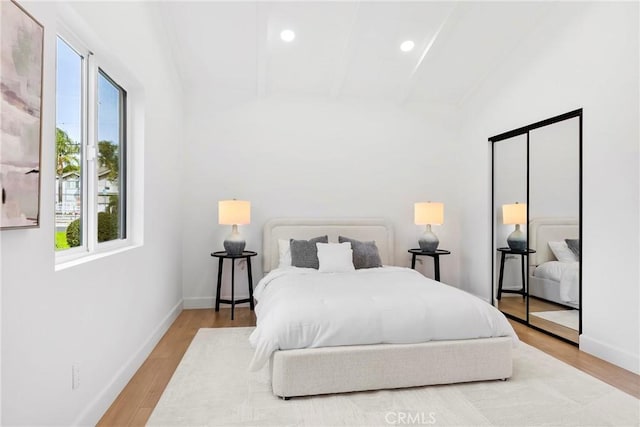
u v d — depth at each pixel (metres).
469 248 4.99
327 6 3.46
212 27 3.71
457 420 2.12
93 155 2.34
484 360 2.56
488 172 4.61
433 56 4.16
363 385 2.43
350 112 5.00
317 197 4.93
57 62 2.01
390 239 4.93
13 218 1.33
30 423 1.48
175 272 4.24
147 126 3.15
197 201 4.70
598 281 3.08
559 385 2.54
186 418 2.14
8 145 1.31
